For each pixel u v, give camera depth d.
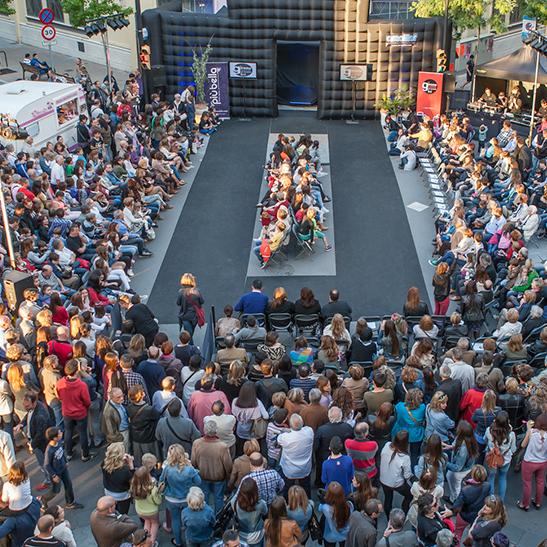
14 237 17.28
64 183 21.11
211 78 31.89
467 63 34.62
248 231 22.61
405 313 15.60
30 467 12.58
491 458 10.95
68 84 26.69
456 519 10.43
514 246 17.64
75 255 18.53
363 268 20.59
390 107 31.14
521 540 11.09
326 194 25.02
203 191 25.22
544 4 32.19
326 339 13.23
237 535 8.68
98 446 12.98
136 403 11.12
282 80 33.31
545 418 11.09
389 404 11.13
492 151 25.02
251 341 14.30
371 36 30.92
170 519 11.02
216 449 10.32
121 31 36.59
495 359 13.25
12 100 24.56
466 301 15.90
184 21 31.27
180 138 26.91
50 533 9.03
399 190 25.31
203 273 20.39
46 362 12.30
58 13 38.56
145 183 23.23
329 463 10.11
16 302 15.14
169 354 12.92
